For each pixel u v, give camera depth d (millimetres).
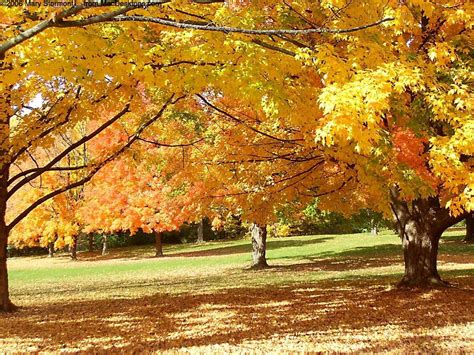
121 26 5293
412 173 6691
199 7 5676
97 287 15031
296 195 10680
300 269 17250
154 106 9898
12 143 8398
